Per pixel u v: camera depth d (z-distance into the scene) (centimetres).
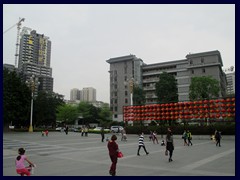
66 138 3095
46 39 13338
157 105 3253
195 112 2952
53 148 1870
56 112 7144
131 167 1022
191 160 1214
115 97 7319
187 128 3164
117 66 7469
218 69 5919
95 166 1062
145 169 976
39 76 11588
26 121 5294
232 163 1112
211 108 2878
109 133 4697
